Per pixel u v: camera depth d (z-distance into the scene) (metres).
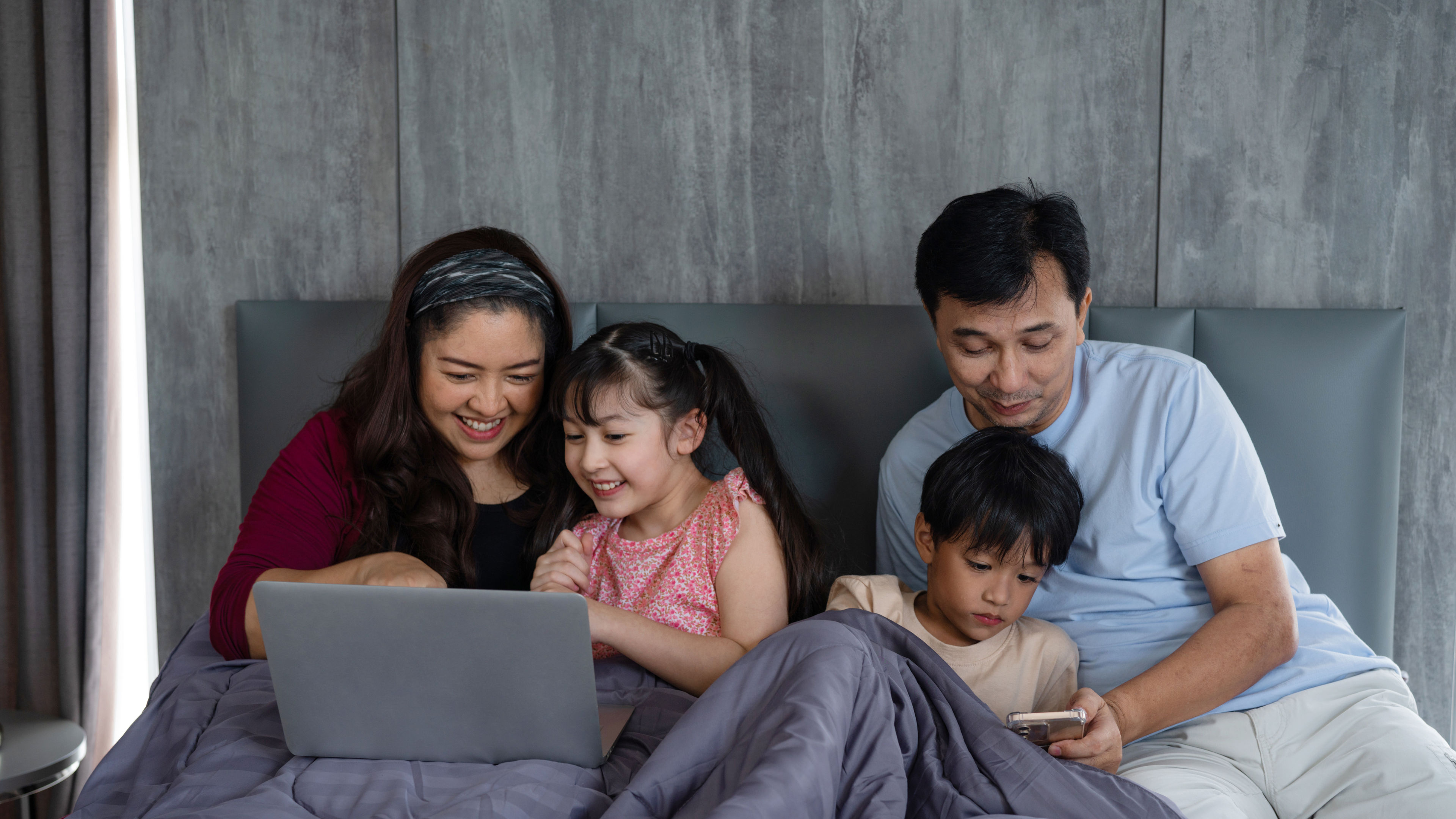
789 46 1.67
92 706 1.87
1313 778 1.11
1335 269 1.62
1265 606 1.14
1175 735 1.17
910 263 1.69
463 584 1.33
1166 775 1.06
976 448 1.21
